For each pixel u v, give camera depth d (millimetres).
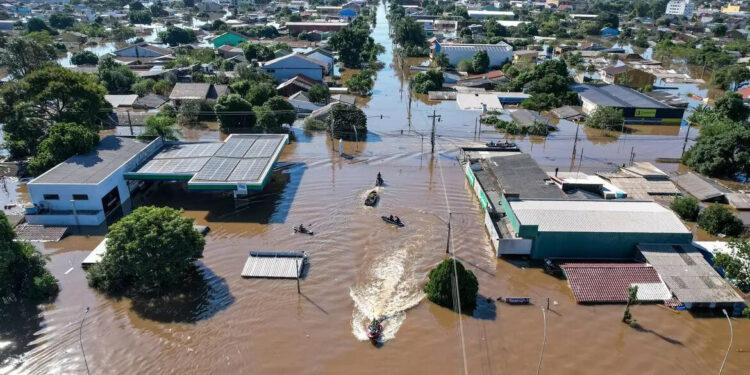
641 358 35031
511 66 135375
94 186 51969
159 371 33344
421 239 50719
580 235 45750
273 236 50938
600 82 127062
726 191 61656
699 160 71312
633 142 85438
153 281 40844
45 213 52062
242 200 59688
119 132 84125
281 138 70625
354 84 116500
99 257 45344
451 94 114000
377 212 56562
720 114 90688
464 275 40000
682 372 33875
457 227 53281
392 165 72312
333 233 51625
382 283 43281
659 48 172375
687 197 57219
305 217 55219
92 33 197500
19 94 69562
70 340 36062
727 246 43562
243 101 86875
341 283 43188
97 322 37906
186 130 87938
